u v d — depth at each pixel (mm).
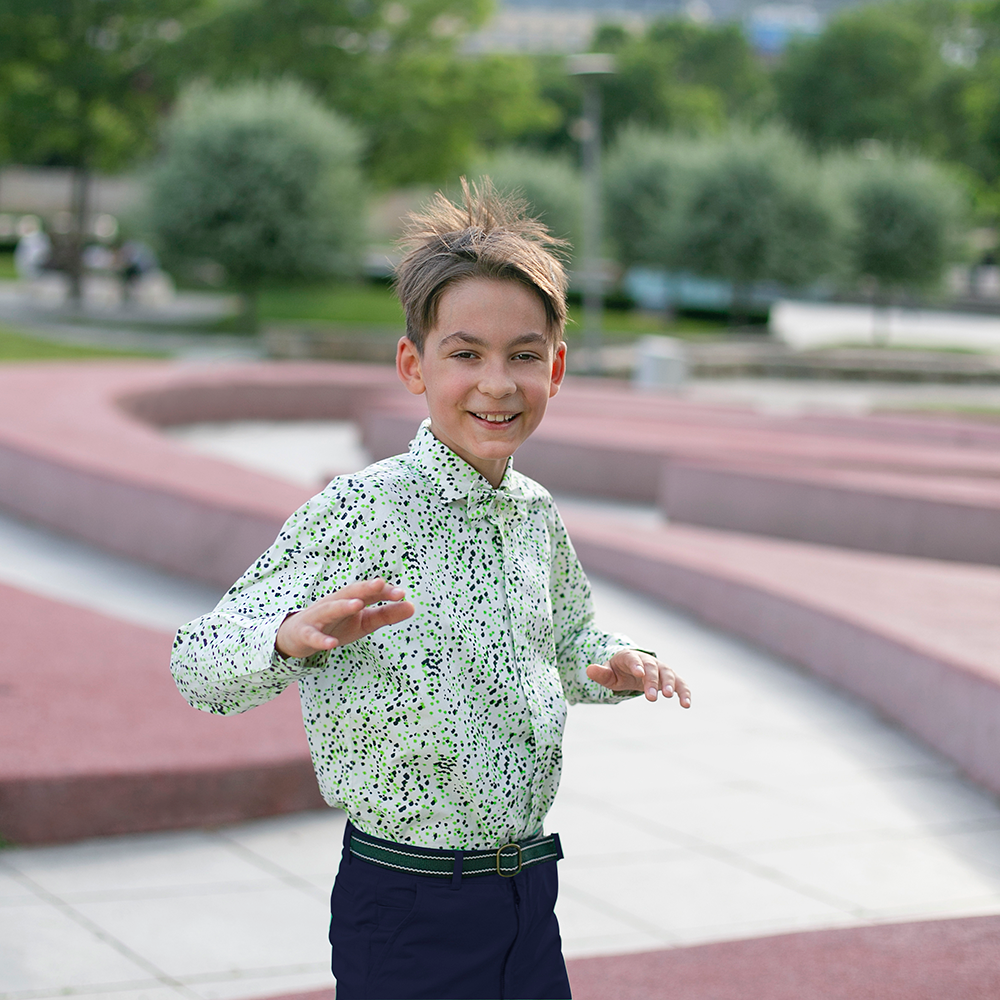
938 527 11047
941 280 42094
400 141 40469
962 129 74062
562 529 2086
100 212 70625
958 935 3494
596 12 130750
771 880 4512
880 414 19812
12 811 4266
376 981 1825
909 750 6129
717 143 39094
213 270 31219
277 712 5258
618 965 3293
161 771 4504
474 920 1822
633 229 43281
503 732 1848
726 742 6105
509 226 1931
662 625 8281
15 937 3637
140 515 9477
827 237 38344
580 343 32375
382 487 1812
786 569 8469
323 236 29438
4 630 6066
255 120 29000
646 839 4848
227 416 18828
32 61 36531
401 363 1924
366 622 1644
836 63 79812
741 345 35094
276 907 3984
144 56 37344
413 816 1810
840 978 3217
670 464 12609
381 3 39219
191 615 8266
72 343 26500
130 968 3518
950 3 84875
